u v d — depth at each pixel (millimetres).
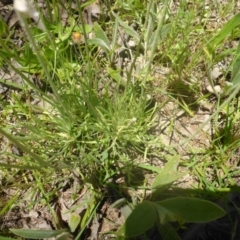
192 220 223
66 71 284
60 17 320
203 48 289
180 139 291
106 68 299
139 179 276
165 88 301
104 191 272
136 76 294
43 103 291
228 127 275
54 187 276
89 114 268
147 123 284
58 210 270
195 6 318
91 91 267
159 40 298
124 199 254
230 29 281
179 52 299
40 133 259
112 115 263
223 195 264
